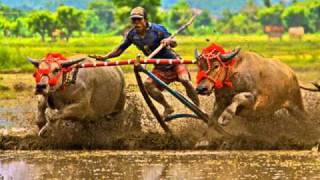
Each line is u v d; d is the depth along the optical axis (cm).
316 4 16075
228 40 9762
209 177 1925
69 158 2216
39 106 2367
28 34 11319
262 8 17362
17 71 5050
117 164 2116
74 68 2342
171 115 2423
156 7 10638
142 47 2438
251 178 1911
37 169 2039
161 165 2094
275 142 2397
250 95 2366
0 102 3462
